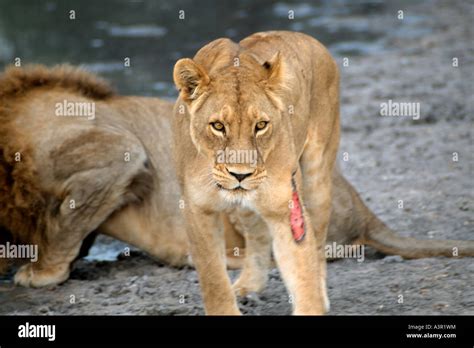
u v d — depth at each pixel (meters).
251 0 31.89
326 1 32.06
